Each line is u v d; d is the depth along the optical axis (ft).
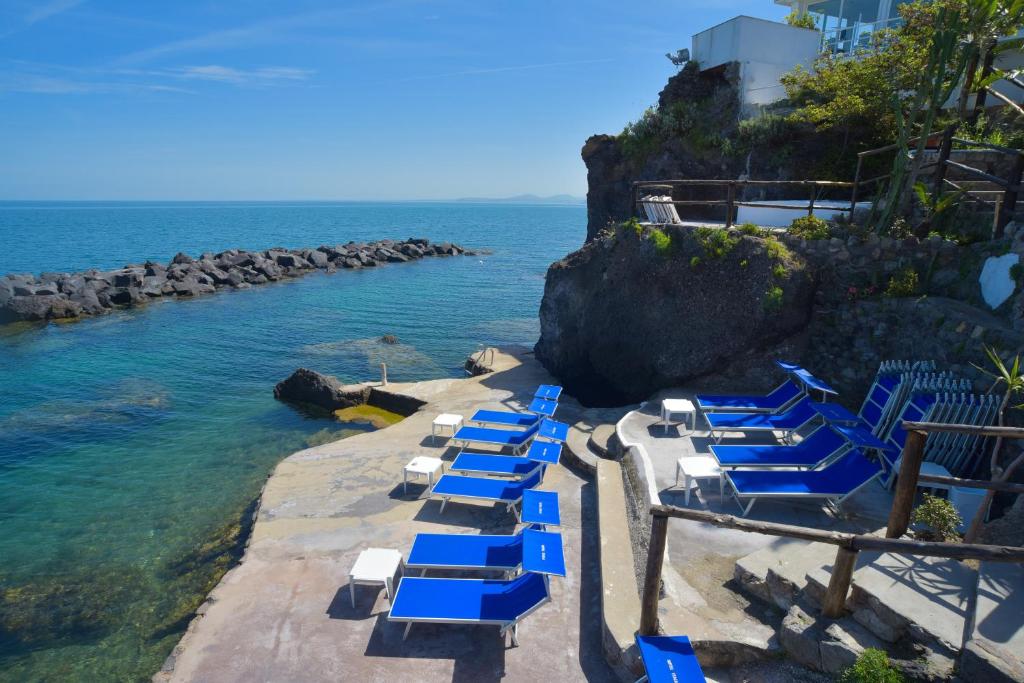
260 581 26.66
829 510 27.27
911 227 39.81
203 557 32.91
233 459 46.52
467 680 20.85
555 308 55.83
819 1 86.69
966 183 40.98
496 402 51.29
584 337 50.55
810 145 59.52
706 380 43.27
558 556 22.62
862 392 37.96
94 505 39.34
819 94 59.52
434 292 136.98
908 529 22.82
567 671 21.20
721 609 21.04
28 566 32.58
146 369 73.36
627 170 71.97
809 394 38.99
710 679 18.66
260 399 61.57
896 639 16.97
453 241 305.73
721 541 25.30
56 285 121.39
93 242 280.51
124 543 34.71
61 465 45.70
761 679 18.35
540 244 290.76
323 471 38.40
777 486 26.68
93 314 110.63
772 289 39.68
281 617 24.23
